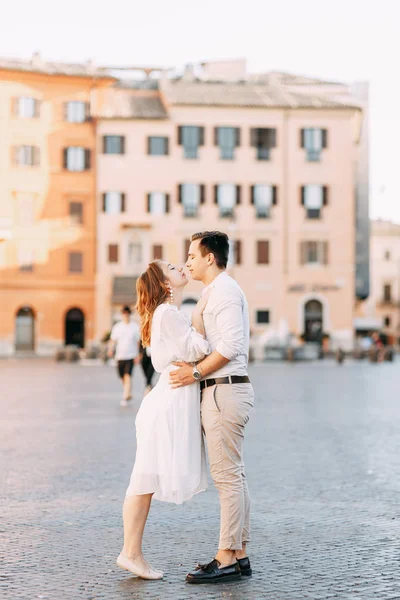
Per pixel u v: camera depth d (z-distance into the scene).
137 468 6.42
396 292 112.00
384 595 5.86
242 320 6.51
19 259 65.19
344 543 7.37
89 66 66.69
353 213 68.12
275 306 67.62
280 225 67.62
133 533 6.38
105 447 13.49
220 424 6.42
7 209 64.69
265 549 7.18
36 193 65.19
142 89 68.31
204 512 8.66
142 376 35.84
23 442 14.09
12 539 7.48
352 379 34.50
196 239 6.71
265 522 8.20
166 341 6.49
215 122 66.75
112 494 9.57
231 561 6.34
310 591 5.97
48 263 65.62
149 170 66.19
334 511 8.72
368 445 13.90
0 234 63.91
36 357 62.25
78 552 7.06
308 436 15.09
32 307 65.50
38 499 9.27
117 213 65.94
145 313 6.66
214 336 6.52
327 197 68.00
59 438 14.63
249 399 6.53
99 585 6.14
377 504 9.08
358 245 75.81
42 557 6.89
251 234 67.25
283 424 17.08
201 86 69.06
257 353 54.97
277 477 10.76
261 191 67.38
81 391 26.59
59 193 65.62
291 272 67.75
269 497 9.45
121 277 65.75
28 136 65.06
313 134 67.81
